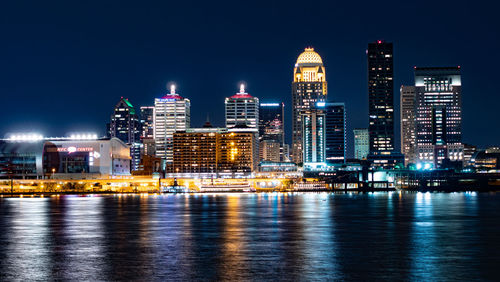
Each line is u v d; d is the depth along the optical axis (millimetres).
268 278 78688
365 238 122188
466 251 102188
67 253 101000
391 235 127875
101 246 109938
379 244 112062
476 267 86312
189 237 124438
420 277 79250
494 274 81062
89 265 88875
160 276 80312
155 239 120812
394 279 78000
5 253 101500
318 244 112375
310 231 137000
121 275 81188
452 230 138875
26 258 95875
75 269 85812
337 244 112125
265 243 113750
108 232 135375
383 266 87188
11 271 84625
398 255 97562
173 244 112562
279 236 126125
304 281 76875
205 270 84250
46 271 84438
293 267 86375
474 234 129625
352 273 81875
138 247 108312
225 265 88188
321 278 78688
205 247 107812
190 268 85812
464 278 78688
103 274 81938
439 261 91500
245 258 94625
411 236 125875
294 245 110625
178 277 79625
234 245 110875
